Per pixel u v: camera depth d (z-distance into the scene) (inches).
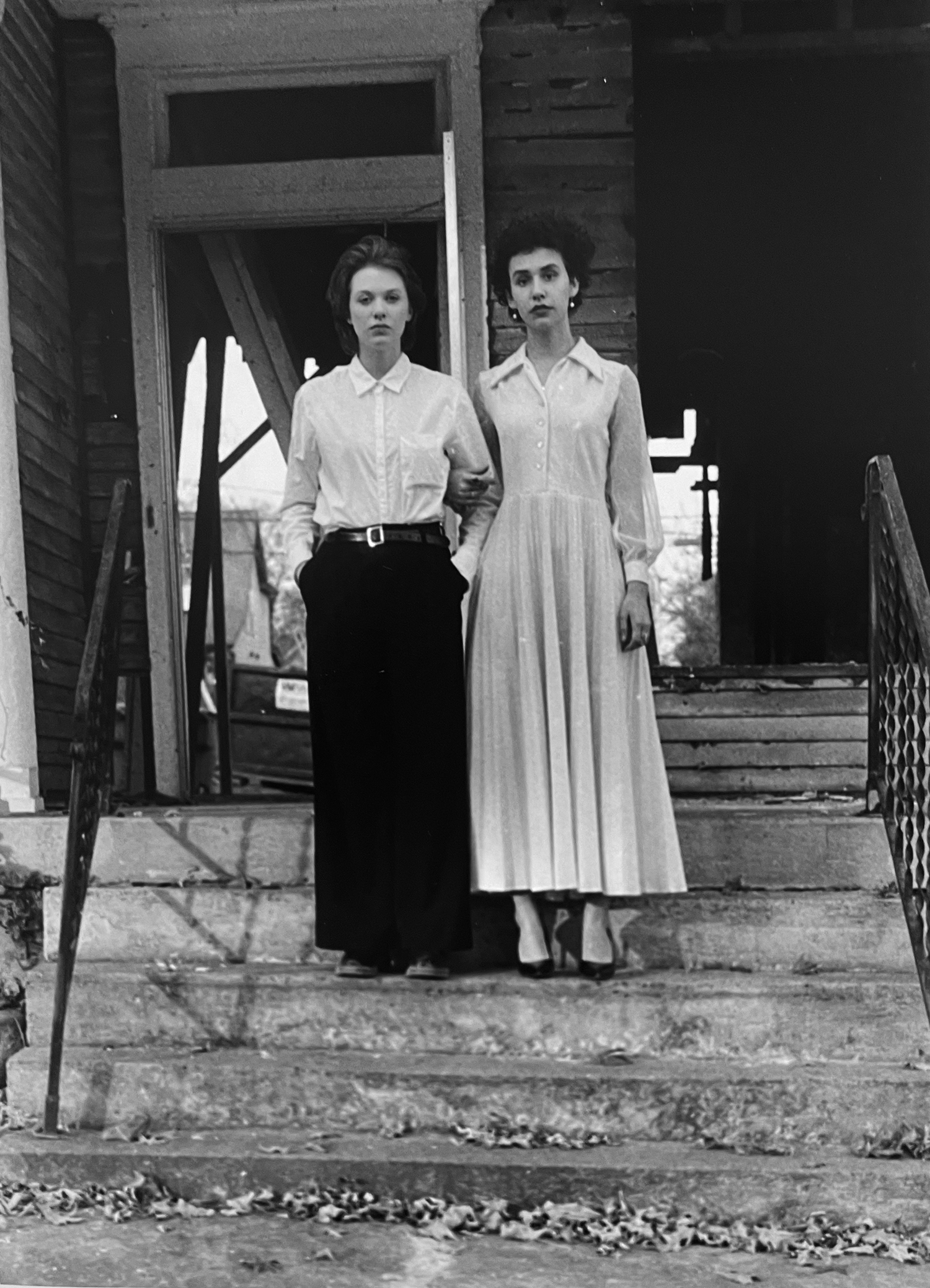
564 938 151.3
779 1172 122.1
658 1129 131.6
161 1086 136.9
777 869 156.0
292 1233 119.9
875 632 158.7
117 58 239.5
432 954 143.3
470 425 145.1
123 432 246.2
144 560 243.0
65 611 233.8
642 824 143.3
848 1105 129.6
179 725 242.8
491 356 241.4
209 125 267.1
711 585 1080.8
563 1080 132.6
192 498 866.8
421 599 141.1
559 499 144.6
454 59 237.0
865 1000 138.6
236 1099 136.3
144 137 239.9
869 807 160.7
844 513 425.1
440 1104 133.6
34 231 226.8
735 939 149.2
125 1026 145.6
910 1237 119.0
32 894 158.4
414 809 141.9
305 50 237.6
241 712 431.8
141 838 160.6
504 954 153.2
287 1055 140.7
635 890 139.8
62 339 238.4
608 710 142.3
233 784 398.3
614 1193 123.3
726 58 251.4
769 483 430.9
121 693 315.9
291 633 934.4
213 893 154.8
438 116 240.4
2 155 211.8
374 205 238.4
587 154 240.5
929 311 400.2
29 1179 129.3
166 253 250.2
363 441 142.0
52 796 221.3
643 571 146.3
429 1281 109.6
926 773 138.5
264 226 241.1
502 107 241.3
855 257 416.2
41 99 233.6
